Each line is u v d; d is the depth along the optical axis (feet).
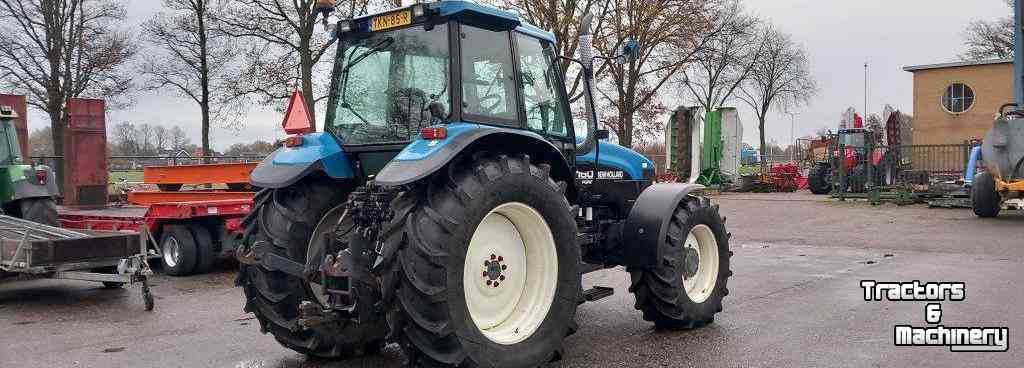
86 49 70.85
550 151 15.51
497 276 14.46
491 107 15.51
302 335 16.01
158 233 31.17
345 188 16.72
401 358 16.89
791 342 17.48
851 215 51.93
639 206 18.53
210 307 23.43
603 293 17.54
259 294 15.66
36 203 30.58
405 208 13.26
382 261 13.05
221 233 31.01
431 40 15.33
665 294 18.22
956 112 106.42
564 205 15.08
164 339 18.98
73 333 19.88
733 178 82.53
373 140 16.21
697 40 86.33
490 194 13.60
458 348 13.20
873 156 68.69
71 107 39.65
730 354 16.52
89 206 40.09
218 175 39.11
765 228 46.16
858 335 18.06
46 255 22.91
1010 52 131.54
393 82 15.99
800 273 28.14
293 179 15.42
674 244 18.24
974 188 46.98
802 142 124.88
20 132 41.86
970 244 35.81
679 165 63.57
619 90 80.33
